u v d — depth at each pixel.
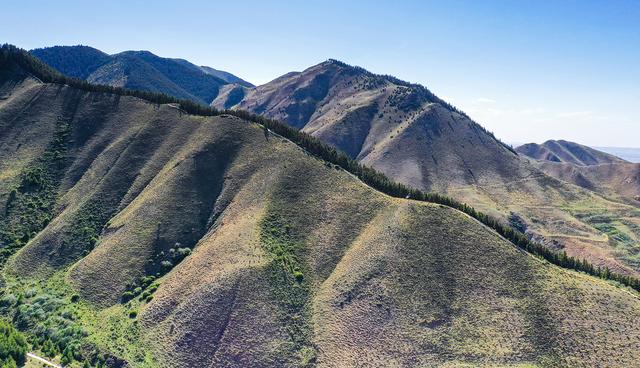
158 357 94.62
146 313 104.50
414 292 104.50
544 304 99.06
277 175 140.12
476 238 116.81
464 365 89.81
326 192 136.00
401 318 99.75
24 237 134.25
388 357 92.62
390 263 110.44
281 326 98.75
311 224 125.50
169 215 132.00
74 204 143.00
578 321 94.25
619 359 85.69
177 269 117.31
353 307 102.50
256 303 102.19
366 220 125.88
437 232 118.12
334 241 120.44
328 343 95.50
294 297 105.06
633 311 95.19
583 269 116.19
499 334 95.00
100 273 117.50
